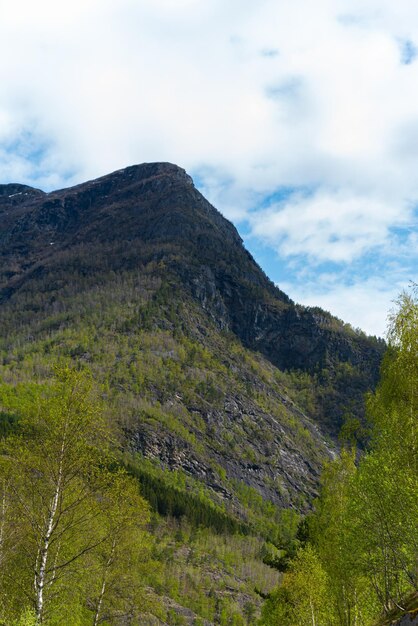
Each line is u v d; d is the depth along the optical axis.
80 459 23.77
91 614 29.41
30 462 23.33
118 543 27.53
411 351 21.62
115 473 25.45
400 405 21.80
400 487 19.11
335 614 28.72
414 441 20.48
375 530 19.83
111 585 28.45
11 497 23.62
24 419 24.31
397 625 17.44
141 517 27.70
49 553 24.78
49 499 23.19
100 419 24.84
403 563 19.16
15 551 23.75
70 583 25.14
